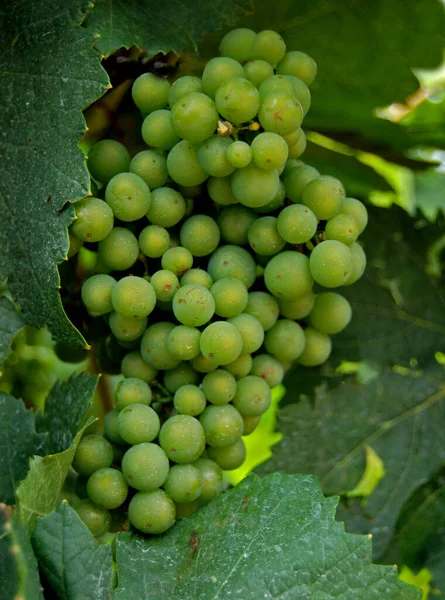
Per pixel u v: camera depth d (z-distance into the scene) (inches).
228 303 19.1
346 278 19.2
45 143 18.8
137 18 19.8
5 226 19.0
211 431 19.1
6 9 19.4
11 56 19.3
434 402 21.9
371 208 22.4
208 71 19.1
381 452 21.5
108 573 18.0
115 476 18.8
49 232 18.7
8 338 19.1
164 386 19.6
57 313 18.7
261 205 19.2
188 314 18.8
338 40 21.7
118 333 19.3
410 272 22.2
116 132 20.4
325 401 21.6
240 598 18.3
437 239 22.3
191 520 19.0
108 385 21.2
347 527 21.0
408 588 18.3
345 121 22.6
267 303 19.6
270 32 19.7
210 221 19.5
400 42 21.7
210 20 20.3
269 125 18.8
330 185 19.4
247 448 23.5
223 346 18.8
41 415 20.2
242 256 19.6
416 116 22.6
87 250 19.8
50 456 18.2
